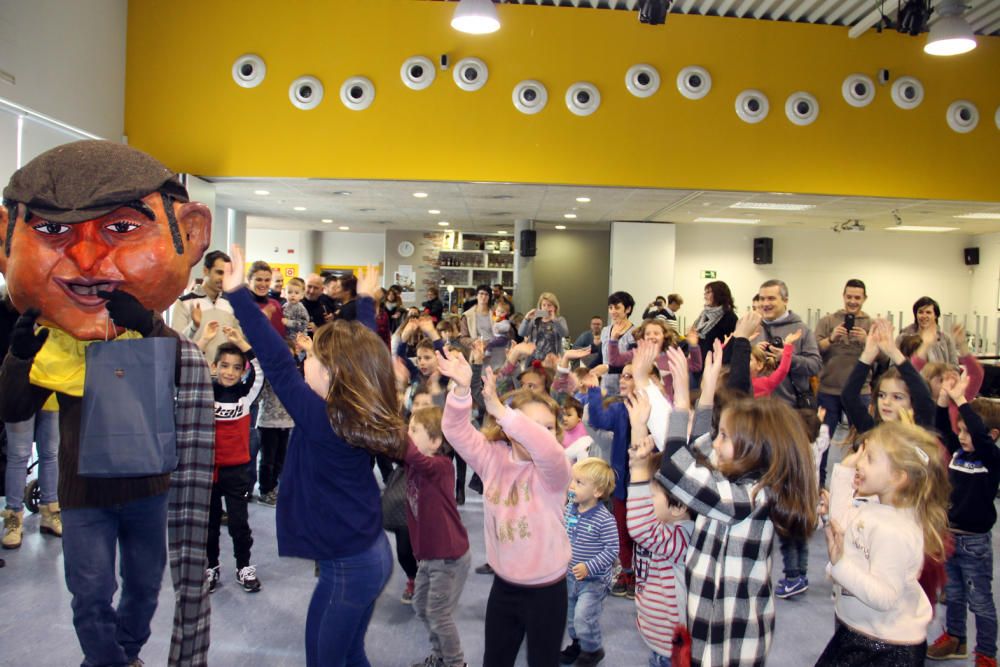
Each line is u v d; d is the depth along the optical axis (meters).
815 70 8.08
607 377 4.68
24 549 3.86
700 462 1.80
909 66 8.16
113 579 2.21
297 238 15.17
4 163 6.18
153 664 2.77
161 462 2.06
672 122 7.97
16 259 2.11
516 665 2.80
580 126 7.91
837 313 5.48
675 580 2.23
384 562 2.07
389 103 7.83
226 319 4.68
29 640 2.91
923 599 1.97
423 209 10.80
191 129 7.78
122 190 2.10
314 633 2.03
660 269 11.62
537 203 9.70
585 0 7.99
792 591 3.54
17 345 2.11
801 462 1.77
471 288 14.37
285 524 2.04
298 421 2.01
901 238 12.58
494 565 2.18
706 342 4.71
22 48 5.94
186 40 7.78
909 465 1.93
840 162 8.10
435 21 7.84
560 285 13.91
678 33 7.98
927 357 4.91
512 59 7.89
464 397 2.16
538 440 2.04
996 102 8.27
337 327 2.06
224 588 3.50
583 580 2.70
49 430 4.00
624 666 2.82
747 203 9.16
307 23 7.80
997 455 2.69
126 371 2.04
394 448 2.00
